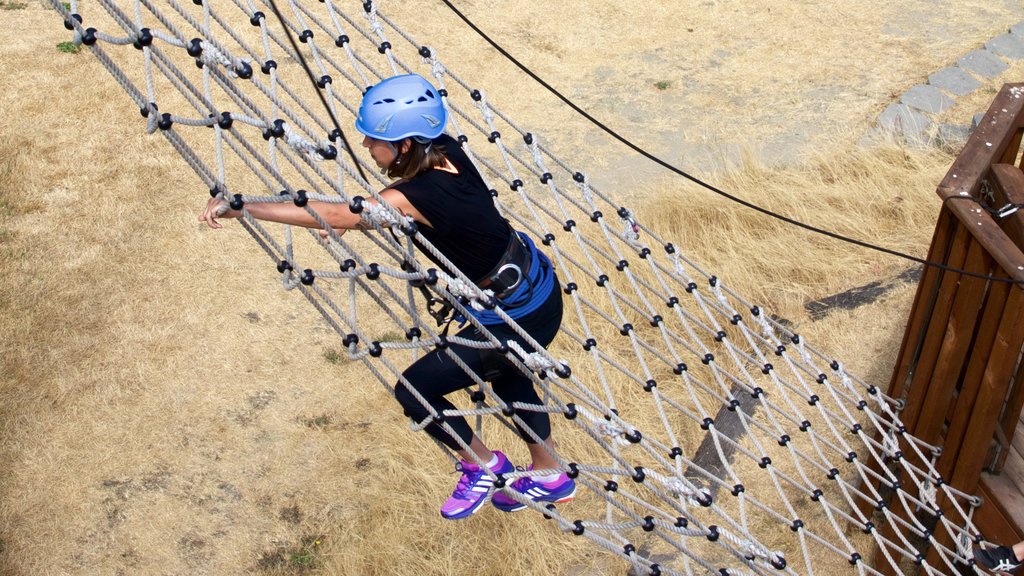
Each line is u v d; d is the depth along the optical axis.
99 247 8.20
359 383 7.19
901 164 9.38
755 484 6.43
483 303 3.31
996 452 5.25
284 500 6.38
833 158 9.48
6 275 7.83
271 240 3.15
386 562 5.93
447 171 3.17
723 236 8.36
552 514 3.86
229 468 6.55
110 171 9.00
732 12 12.64
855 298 7.81
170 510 6.27
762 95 10.95
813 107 10.69
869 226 8.50
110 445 6.63
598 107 10.70
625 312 7.62
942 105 10.45
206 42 2.77
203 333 7.51
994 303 4.84
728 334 7.55
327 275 3.17
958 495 5.36
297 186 8.91
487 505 6.21
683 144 10.11
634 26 12.26
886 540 5.22
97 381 7.05
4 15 10.95
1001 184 5.18
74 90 9.91
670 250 4.97
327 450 6.69
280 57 10.58
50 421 6.74
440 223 3.16
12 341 7.26
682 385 7.13
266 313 7.74
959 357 5.21
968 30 12.11
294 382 7.18
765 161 9.71
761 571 4.65
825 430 6.73
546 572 5.89
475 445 3.89
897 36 12.05
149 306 7.69
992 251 4.70
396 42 11.35
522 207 9.02
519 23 12.12
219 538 6.14
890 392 6.06
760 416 6.85
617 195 9.30
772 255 8.20
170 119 2.65
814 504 6.31
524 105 10.66
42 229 8.33
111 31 10.71
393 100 3.04
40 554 5.95
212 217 2.85
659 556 6.00
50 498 6.27
